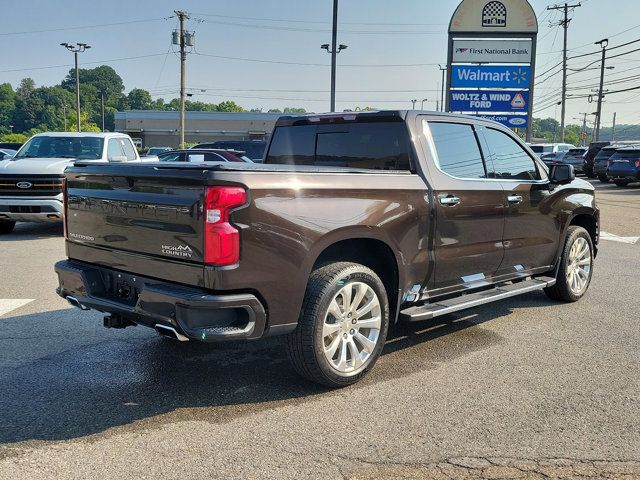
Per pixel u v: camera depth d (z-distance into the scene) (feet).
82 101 518.37
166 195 12.42
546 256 20.52
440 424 12.21
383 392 13.84
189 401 13.32
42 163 36.42
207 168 11.79
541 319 20.07
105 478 10.15
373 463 10.69
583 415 12.66
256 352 16.53
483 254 17.37
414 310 15.56
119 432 11.82
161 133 288.30
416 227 15.08
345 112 17.16
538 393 13.82
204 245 11.72
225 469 10.46
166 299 12.07
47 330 18.45
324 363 13.34
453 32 72.64
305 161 18.31
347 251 14.84
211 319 11.96
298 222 12.62
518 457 10.91
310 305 13.05
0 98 489.67
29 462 10.65
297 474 10.31
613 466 10.62
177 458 10.82
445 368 15.43
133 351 16.60
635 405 13.17
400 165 15.84
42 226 42.63
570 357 16.29
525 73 72.59
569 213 21.11
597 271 28.27
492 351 16.79
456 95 73.82
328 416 12.57
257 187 12.06
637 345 17.34
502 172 18.44
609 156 94.12
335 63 81.97
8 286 24.11
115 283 14.08
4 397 13.46
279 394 13.70
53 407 12.95
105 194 13.80
